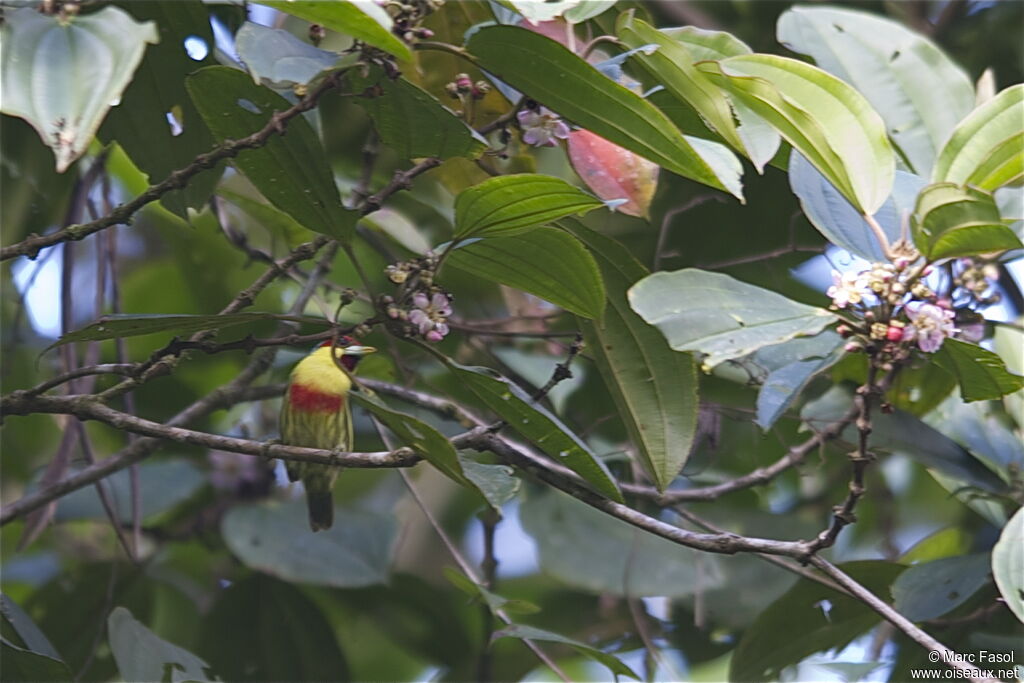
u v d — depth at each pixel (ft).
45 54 15.28
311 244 18.62
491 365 31.17
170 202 23.66
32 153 27.73
